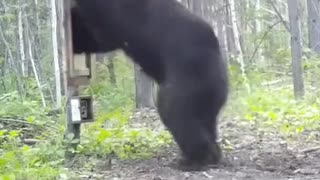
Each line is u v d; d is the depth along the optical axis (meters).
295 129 5.60
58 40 9.62
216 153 4.27
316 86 9.05
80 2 4.46
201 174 4.07
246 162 4.42
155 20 4.32
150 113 7.06
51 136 5.48
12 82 10.15
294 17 7.45
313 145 5.01
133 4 4.38
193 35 4.20
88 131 5.29
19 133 5.67
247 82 8.43
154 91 5.32
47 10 12.82
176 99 4.13
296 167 4.24
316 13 12.48
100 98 8.76
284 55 12.52
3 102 7.73
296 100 7.25
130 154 4.70
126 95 8.98
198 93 4.12
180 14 4.29
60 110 7.27
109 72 9.99
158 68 4.39
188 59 4.15
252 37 13.37
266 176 4.01
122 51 4.56
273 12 14.16
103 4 4.42
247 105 6.82
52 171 4.05
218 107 4.21
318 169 4.17
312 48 12.25
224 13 12.23
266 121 6.10
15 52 12.02
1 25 11.77
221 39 10.98
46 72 11.59
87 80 4.67
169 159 4.55
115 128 5.65
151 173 4.15
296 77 7.44
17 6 11.20
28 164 4.20
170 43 4.23
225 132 5.67
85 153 4.66
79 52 4.64
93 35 4.57
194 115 4.14
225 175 4.02
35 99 9.36
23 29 12.23
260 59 12.88
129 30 4.40
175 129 4.17
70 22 4.53
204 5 9.69
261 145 5.06
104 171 4.26
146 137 5.07
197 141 4.15
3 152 4.82
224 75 4.21
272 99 7.21
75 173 4.18
